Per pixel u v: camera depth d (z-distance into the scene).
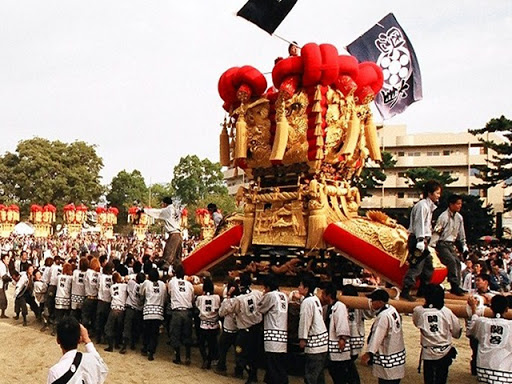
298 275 10.73
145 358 11.47
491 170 38.03
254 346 9.47
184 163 83.31
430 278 8.82
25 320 15.60
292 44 11.40
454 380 9.95
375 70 11.41
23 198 65.69
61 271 14.68
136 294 12.04
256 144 11.17
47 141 67.62
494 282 14.40
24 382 9.62
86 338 4.89
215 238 12.05
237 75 11.16
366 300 8.51
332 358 8.31
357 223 10.12
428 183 8.62
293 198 10.64
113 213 52.69
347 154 10.62
